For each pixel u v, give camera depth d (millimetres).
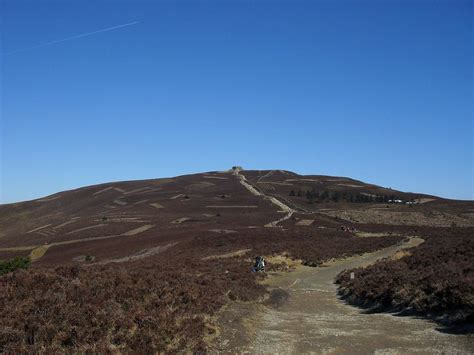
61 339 13930
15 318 14578
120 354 13797
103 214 150750
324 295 31469
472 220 135375
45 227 142000
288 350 15359
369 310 24562
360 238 75125
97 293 18109
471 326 16984
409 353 14570
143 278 21641
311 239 73438
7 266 38156
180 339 15305
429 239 67500
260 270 40750
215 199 163750
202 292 22203
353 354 14836
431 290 21609
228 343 15852
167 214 136750
